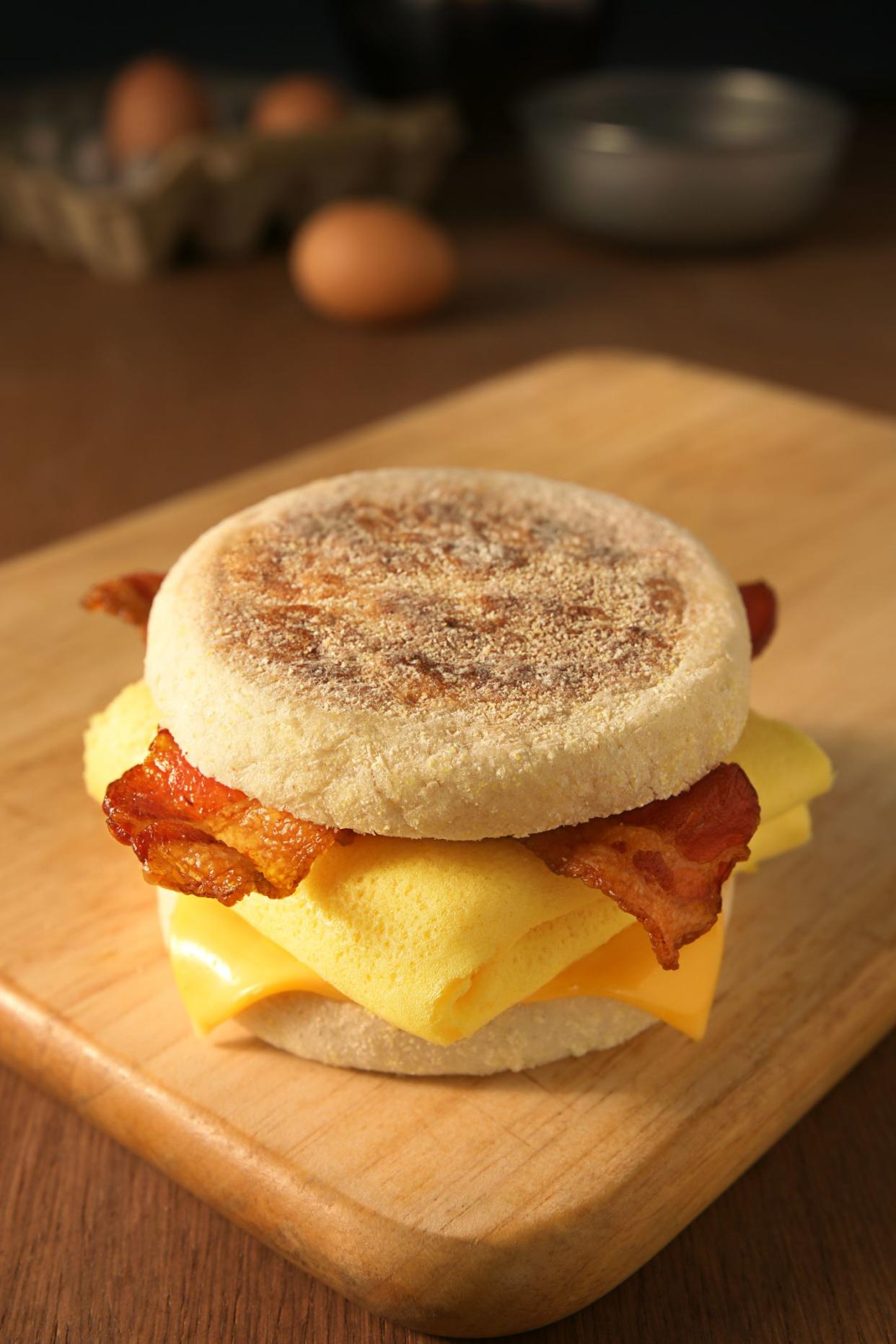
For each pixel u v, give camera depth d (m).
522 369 0.74
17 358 0.75
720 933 0.43
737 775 0.41
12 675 0.52
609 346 0.76
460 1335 0.39
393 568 0.43
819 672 0.52
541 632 0.41
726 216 0.81
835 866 0.46
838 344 0.77
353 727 0.38
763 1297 0.39
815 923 0.45
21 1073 0.43
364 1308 0.39
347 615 0.41
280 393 0.73
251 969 0.41
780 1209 0.41
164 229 0.82
